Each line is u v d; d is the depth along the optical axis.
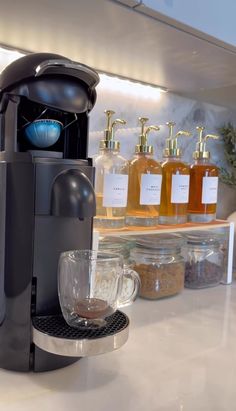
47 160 0.48
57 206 0.46
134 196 0.82
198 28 0.61
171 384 0.47
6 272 0.49
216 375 0.50
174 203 0.86
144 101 0.96
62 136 0.55
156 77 0.89
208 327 0.67
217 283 0.95
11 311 0.48
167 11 0.56
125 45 0.69
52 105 0.47
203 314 0.74
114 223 0.76
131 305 0.78
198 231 0.98
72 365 0.51
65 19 0.59
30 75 0.46
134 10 0.55
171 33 0.63
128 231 0.76
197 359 0.54
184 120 1.05
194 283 0.91
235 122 1.19
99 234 0.73
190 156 1.08
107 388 0.46
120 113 0.91
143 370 0.51
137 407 0.42
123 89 0.91
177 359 0.54
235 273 1.04
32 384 0.46
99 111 0.88
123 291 0.67
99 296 0.52
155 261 0.82
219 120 1.16
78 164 0.50
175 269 0.84
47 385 0.46
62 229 0.50
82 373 0.49
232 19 0.67
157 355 0.55
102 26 0.61
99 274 0.52
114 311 0.53
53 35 0.66
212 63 0.78
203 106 1.10
